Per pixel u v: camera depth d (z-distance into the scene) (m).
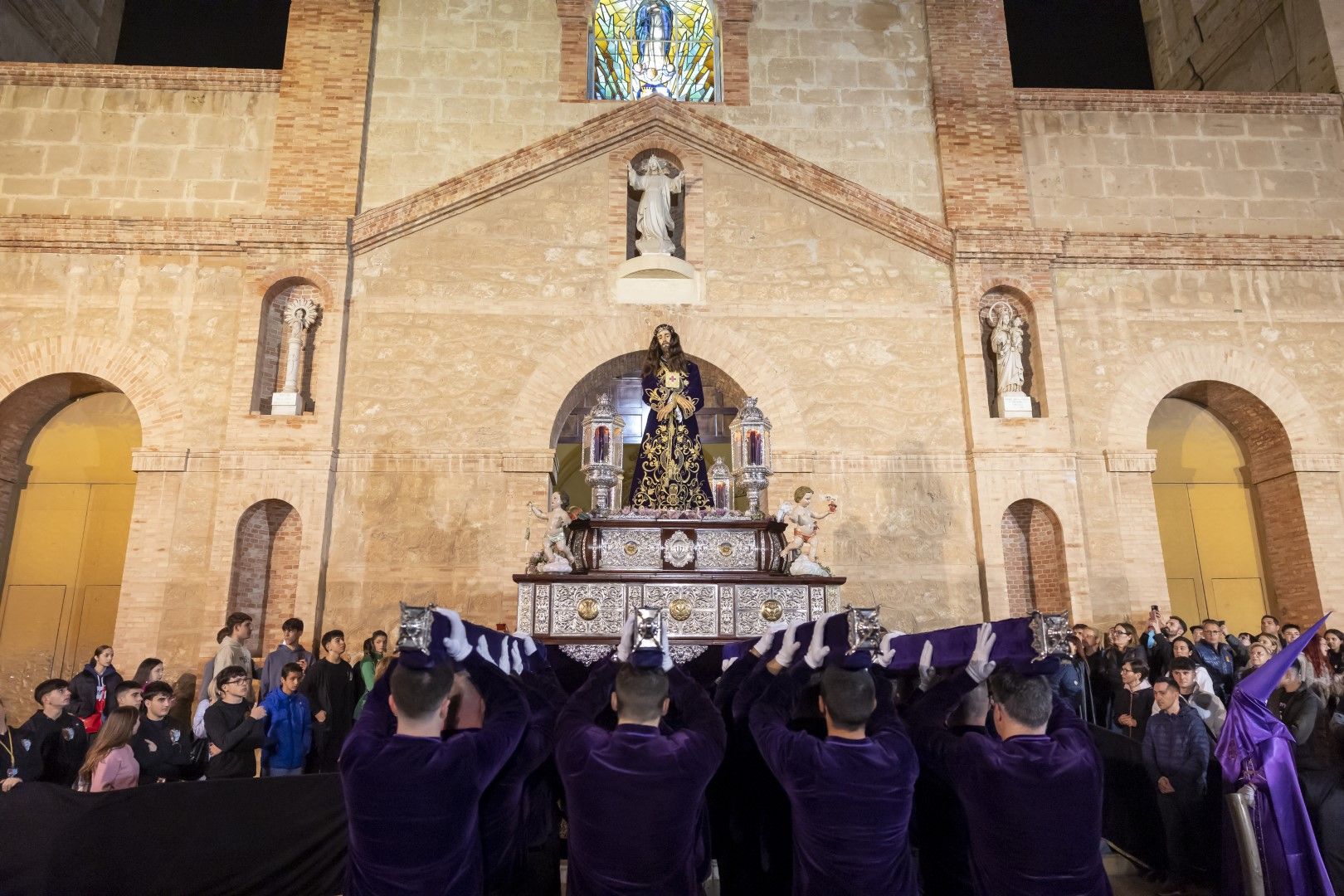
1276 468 13.04
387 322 12.43
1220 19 16.75
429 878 3.37
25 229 12.33
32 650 12.34
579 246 12.93
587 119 13.67
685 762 3.54
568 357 12.45
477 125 13.57
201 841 5.37
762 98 13.97
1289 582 12.75
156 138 13.17
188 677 10.91
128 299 12.35
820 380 12.53
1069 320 12.96
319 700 8.68
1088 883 3.52
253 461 11.59
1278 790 4.92
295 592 11.84
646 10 14.70
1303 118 14.07
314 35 13.58
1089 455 12.39
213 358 12.20
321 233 12.41
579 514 6.61
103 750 6.19
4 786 5.77
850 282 12.97
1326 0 14.52
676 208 13.56
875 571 11.81
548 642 5.91
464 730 3.80
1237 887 5.14
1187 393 13.39
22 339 12.14
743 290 12.86
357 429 11.98
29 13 14.88
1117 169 13.77
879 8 14.49
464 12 14.05
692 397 7.62
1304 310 13.14
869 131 13.88
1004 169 13.52
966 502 12.12
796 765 3.57
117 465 12.97
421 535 11.66
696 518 6.39
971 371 12.40
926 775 4.53
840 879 3.47
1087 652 10.40
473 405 12.19
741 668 4.82
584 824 3.54
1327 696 6.03
